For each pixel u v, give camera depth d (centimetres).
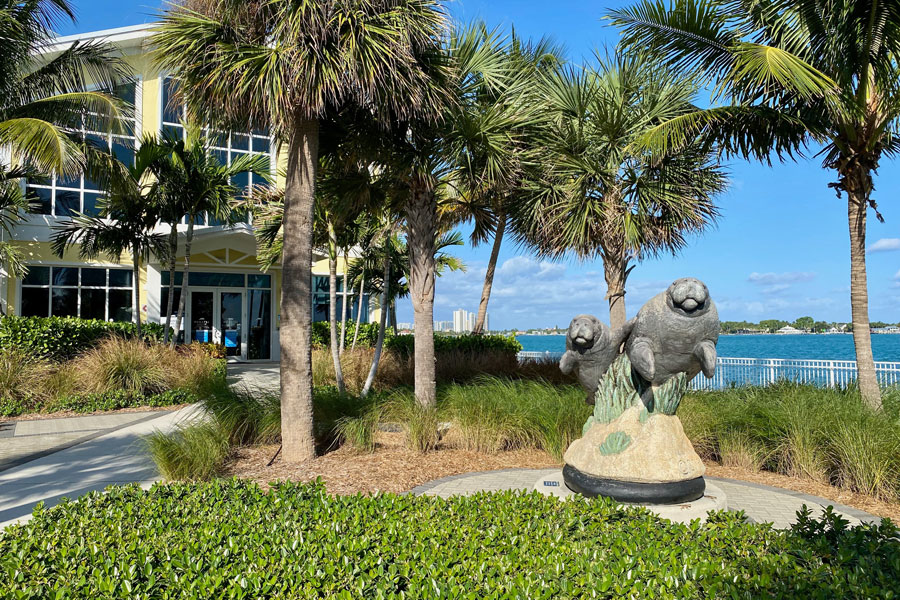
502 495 385
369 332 2009
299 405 682
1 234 1733
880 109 787
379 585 249
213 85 667
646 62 888
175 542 306
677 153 922
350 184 900
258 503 370
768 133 833
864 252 820
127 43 1869
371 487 576
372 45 623
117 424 968
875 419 636
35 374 1115
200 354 1427
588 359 426
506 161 823
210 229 1791
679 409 737
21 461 716
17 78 1237
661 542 298
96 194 1905
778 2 758
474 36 858
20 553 283
